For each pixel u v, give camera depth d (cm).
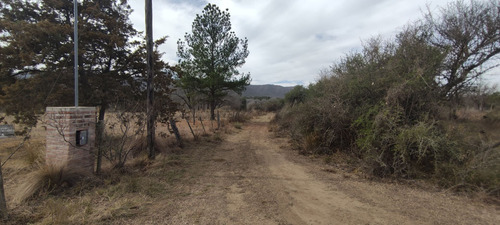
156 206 362
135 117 623
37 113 732
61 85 765
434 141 468
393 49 765
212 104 2092
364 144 564
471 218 329
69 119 436
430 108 571
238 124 1661
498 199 383
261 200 396
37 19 841
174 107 881
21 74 777
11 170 501
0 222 294
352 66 918
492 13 666
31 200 362
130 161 586
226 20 1961
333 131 715
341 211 355
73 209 329
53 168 404
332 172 563
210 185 468
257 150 841
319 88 999
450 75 686
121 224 304
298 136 868
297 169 591
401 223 318
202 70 1956
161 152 706
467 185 424
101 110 882
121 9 988
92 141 492
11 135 398
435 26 739
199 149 827
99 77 823
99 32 823
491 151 450
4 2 791
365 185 470
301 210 358
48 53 740
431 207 365
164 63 972
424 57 620
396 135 520
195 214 338
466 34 678
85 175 445
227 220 322
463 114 713
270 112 3991
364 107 666
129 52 938
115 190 410
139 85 951
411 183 469
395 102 573
